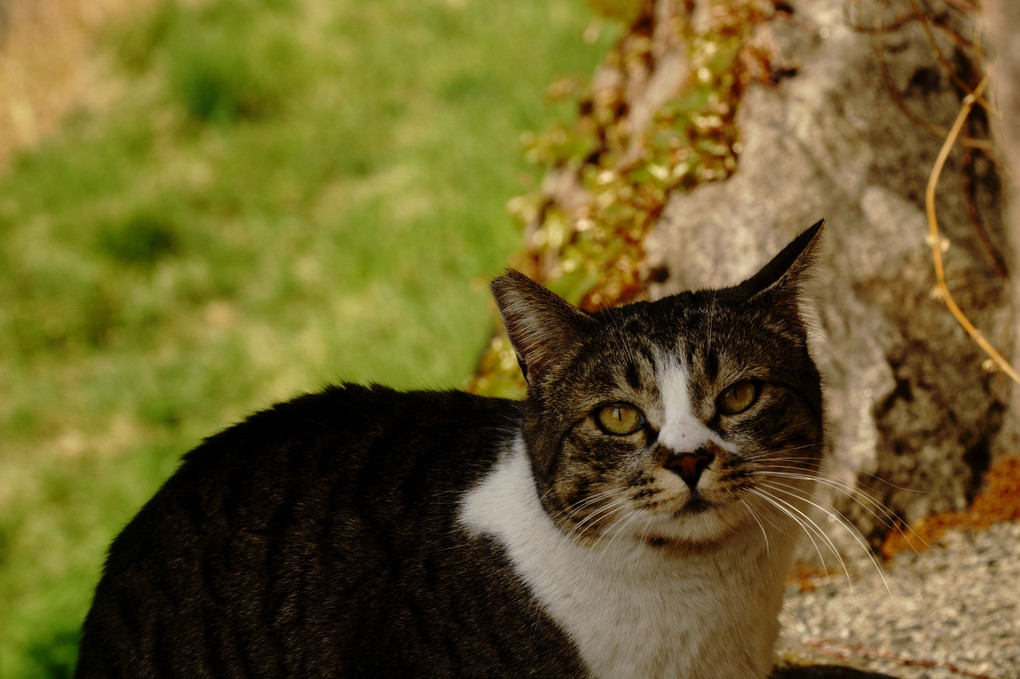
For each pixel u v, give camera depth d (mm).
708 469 2730
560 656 2908
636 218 4594
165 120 9156
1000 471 4086
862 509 3914
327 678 2992
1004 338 4141
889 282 4109
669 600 2865
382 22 9922
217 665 3014
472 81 8820
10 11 10062
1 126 9844
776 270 3033
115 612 3145
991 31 4062
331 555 3029
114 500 6289
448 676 2930
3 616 5840
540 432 2992
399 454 3182
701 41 4734
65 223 8148
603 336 2965
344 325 6922
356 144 8648
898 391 3998
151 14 10258
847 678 3396
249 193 8359
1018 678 3268
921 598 3701
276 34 9688
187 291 7680
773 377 2889
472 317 6570
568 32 8945
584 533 2871
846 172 4281
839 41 4547
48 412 7035
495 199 7418
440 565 2961
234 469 3219
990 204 4301
